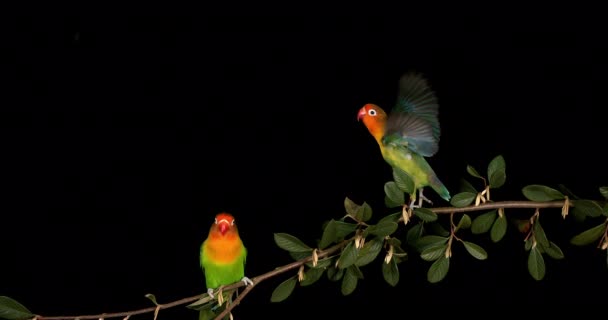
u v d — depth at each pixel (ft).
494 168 10.76
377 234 10.29
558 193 10.37
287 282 11.08
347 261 10.36
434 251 10.71
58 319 10.07
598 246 10.21
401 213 10.56
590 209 10.16
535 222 10.72
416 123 13.66
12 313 10.07
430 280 10.82
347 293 11.23
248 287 10.69
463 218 10.61
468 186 11.03
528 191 10.53
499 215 10.90
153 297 10.32
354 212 10.42
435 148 13.70
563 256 10.65
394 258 10.85
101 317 10.14
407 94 13.61
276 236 10.55
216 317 10.50
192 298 10.52
